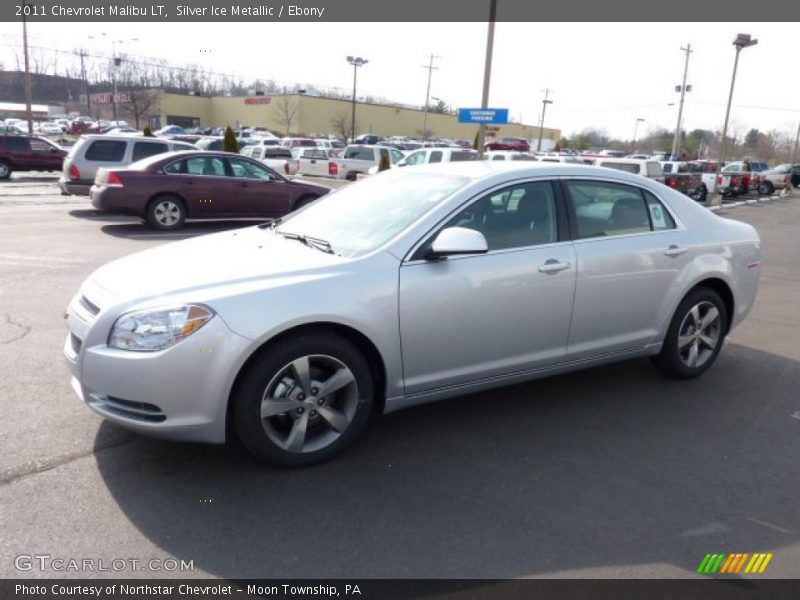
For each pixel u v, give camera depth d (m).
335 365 3.60
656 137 92.81
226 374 3.29
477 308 3.93
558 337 4.34
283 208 13.40
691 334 5.11
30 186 22.30
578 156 24.55
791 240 15.65
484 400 4.69
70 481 3.40
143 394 3.23
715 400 4.84
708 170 29.77
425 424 4.26
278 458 3.53
